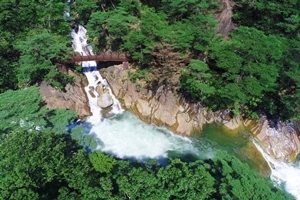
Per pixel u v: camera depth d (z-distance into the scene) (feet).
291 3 137.59
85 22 163.53
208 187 80.12
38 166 77.46
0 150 74.33
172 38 125.70
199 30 132.46
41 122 91.91
